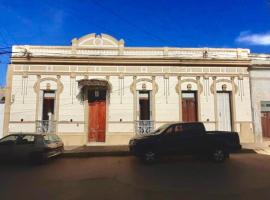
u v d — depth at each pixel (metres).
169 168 11.73
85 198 7.60
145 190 8.38
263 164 12.58
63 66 19.28
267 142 19.53
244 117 19.70
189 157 14.45
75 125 18.92
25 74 19.06
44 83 19.09
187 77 19.77
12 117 18.67
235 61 19.98
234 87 19.92
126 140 18.98
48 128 18.75
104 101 19.50
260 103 19.98
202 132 13.20
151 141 12.78
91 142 19.02
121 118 19.17
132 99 19.36
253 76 20.19
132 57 19.47
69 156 15.45
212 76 19.89
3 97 19.47
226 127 19.67
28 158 13.06
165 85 19.62
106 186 8.88
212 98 19.72
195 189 8.48
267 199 7.49
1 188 8.70
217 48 20.27
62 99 19.03
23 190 8.46
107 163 13.09
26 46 19.25
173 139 12.93
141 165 12.44
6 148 13.20
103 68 19.47
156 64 19.67
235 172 10.90
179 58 19.67
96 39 19.72
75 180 9.73
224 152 13.08
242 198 7.58
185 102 19.86
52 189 8.56
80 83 18.95
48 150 13.41
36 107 18.84
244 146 17.94
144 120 19.27
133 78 19.52
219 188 8.59
